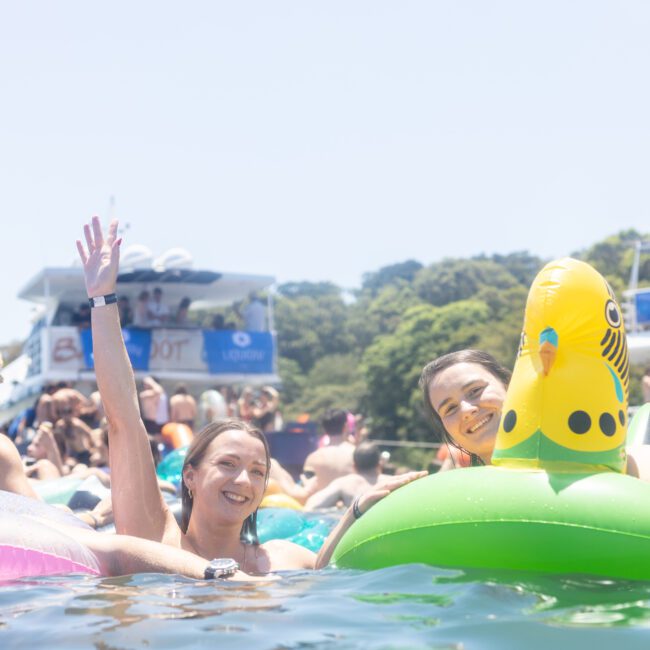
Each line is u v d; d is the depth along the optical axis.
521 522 3.54
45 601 3.34
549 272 3.81
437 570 3.65
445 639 2.67
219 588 3.57
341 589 3.47
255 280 20.22
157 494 4.58
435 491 3.81
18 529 3.90
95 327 4.64
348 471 9.59
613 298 3.88
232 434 4.39
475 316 57.09
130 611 3.15
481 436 4.40
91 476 7.32
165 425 13.41
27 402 22.52
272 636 2.77
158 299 19.83
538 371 3.78
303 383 71.62
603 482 3.59
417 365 54.16
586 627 2.74
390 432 55.12
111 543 4.07
